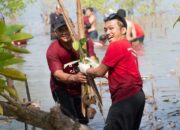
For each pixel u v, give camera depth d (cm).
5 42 290
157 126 844
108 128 592
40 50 1927
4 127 825
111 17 597
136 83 586
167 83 1188
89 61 596
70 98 684
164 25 2639
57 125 404
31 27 2905
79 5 582
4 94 329
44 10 3152
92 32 2269
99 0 2567
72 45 602
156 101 1016
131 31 1933
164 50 1792
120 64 581
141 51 1783
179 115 909
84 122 691
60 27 648
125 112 584
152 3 3055
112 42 585
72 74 663
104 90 1116
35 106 449
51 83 695
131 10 2981
